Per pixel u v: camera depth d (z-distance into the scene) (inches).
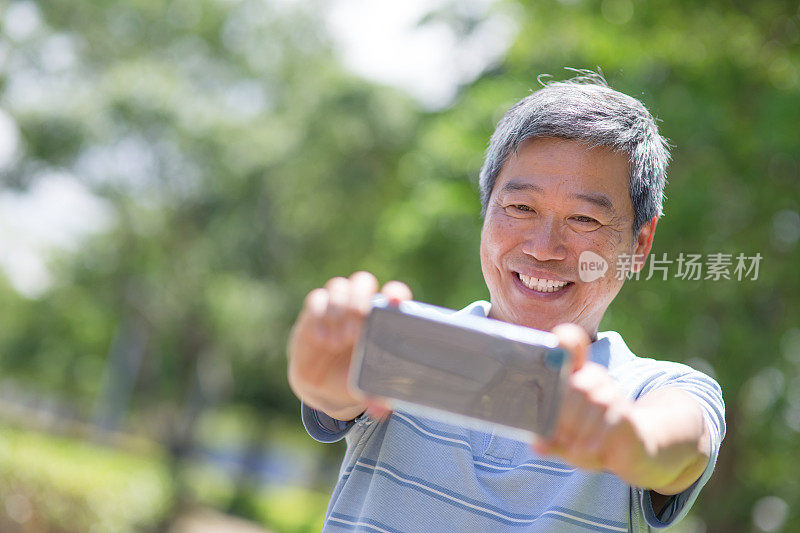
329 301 57.3
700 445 66.3
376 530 90.6
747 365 384.5
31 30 1018.1
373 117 914.1
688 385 83.4
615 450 54.1
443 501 90.4
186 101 1018.1
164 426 1321.4
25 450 674.2
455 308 502.9
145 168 1021.8
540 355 54.3
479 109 529.0
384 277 665.6
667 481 60.5
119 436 1471.5
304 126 958.4
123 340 1430.9
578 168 95.1
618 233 97.3
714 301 387.9
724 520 445.1
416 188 614.2
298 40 1127.6
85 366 1675.7
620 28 436.8
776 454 419.8
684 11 422.3
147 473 927.7
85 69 1075.3
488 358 55.0
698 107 393.4
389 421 95.1
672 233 375.6
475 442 94.1
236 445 2236.7
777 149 371.6
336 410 84.2
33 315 1530.5
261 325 1127.0
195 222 1077.8
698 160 398.3
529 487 90.1
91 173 1003.9
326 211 986.7
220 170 1020.5
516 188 97.2
